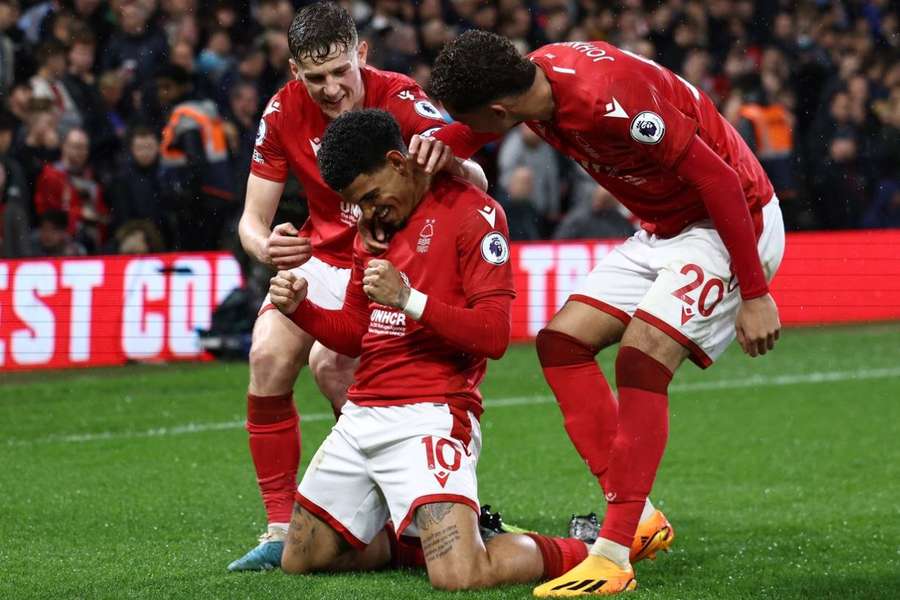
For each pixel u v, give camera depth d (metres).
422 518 6.52
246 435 12.24
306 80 7.34
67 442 11.89
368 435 6.71
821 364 16.44
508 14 22.12
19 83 17.84
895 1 26.78
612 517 6.62
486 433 12.45
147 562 7.45
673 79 6.79
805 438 12.21
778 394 14.59
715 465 11.05
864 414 13.41
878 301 19.84
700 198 6.73
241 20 20.25
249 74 18.73
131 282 16.31
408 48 20.20
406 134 7.58
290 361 7.57
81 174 17.34
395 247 6.76
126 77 18.69
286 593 6.52
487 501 9.62
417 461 6.57
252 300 16.33
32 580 6.98
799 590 6.76
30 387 14.61
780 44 24.38
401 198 6.58
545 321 18.23
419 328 6.69
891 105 23.03
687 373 15.98
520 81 6.39
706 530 8.55
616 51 6.58
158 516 8.85
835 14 25.50
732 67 22.86
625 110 6.38
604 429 7.06
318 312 6.92
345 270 8.05
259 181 7.96
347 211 7.91
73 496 9.52
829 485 10.20
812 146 22.25
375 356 6.79
